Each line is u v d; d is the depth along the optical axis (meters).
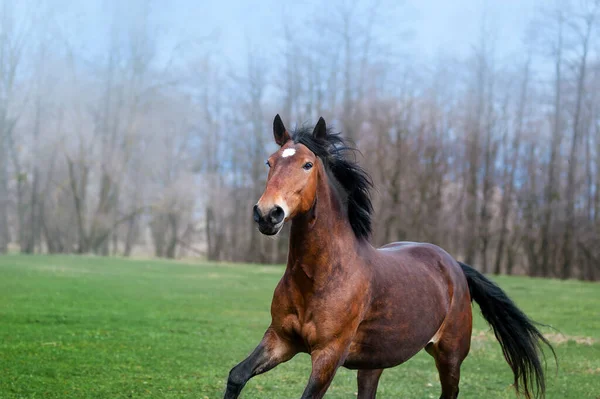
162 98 48.38
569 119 41.94
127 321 12.22
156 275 24.84
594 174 40.94
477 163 41.31
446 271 6.30
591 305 17.86
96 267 27.61
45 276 21.48
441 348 6.21
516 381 6.73
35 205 46.53
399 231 39.06
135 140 47.44
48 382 7.11
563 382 8.32
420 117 42.00
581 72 40.31
